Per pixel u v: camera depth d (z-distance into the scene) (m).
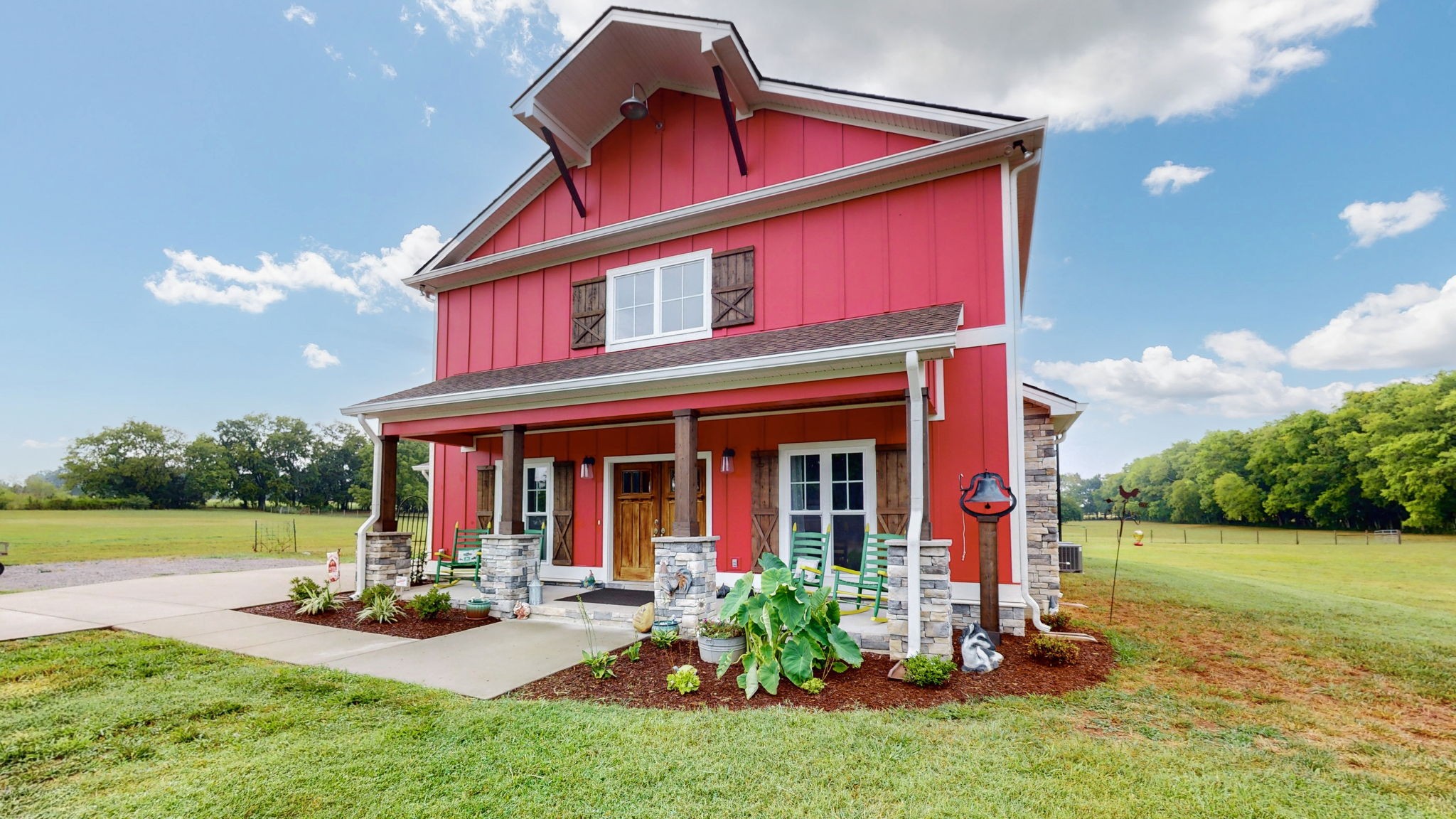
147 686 5.29
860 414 8.34
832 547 8.42
